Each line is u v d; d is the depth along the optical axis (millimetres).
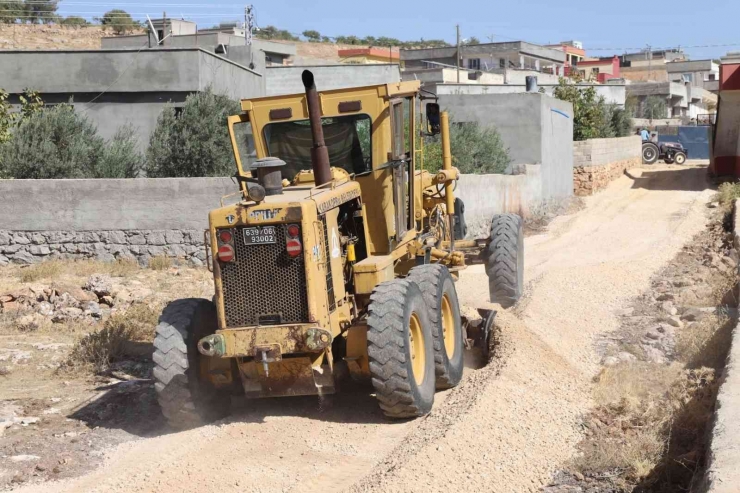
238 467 7086
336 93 8930
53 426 8711
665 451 7027
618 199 31406
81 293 14445
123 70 23922
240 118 9305
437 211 11492
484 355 10211
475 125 27938
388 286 8062
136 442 8102
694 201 29172
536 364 9367
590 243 21156
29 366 11172
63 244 18375
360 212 8859
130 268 17688
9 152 20547
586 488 6570
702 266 16531
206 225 17953
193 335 8344
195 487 6703
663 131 60281
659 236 21688
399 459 6840
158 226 18094
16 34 61781
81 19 68750
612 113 45406
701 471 6297
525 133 28281
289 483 6758
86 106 24172
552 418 7930
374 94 8859
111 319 12781
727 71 33469
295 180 9031
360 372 8180
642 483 6590
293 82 37469
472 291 14234
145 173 22141
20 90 24156
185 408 8211
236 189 17828
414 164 9797
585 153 33312
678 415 7672
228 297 7922
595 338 11297
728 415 6781
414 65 80562
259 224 7777
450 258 10719
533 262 18312
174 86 23797
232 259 7836
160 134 22062
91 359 11242
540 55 79812
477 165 26422
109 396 9688
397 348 7730
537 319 11641
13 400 9648
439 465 6660
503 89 44219
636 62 119625
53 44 61188
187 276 17031
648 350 10578
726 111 34250
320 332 7648
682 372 9281
